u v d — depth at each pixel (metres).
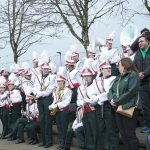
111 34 7.80
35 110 8.20
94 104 5.89
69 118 8.30
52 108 7.08
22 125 8.40
